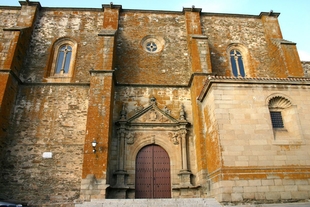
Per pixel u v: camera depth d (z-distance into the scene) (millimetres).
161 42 19922
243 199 11375
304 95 13625
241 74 19500
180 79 18297
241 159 12062
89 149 13977
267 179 11719
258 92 13539
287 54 18531
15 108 16172
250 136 12531
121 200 12469
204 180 13961
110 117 15242
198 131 15156
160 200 12305
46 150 15289
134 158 15656
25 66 17703
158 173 15648
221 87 13578
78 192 14430
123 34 19641
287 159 12148
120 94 17281
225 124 12734
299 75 17844
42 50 18531
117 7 20312
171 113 17062
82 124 16109
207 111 14602
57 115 16219
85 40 19172
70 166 14992
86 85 17172
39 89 16875
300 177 11844
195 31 19828
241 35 20641
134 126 16359
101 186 13250
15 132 15570
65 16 20016
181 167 15523
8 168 14695
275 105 13719
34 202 13961
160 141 16188
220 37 20328
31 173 14695
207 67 17047
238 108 13125
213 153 13164
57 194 14344
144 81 18016
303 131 12797
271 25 21047
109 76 15969
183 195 14719
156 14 20859
